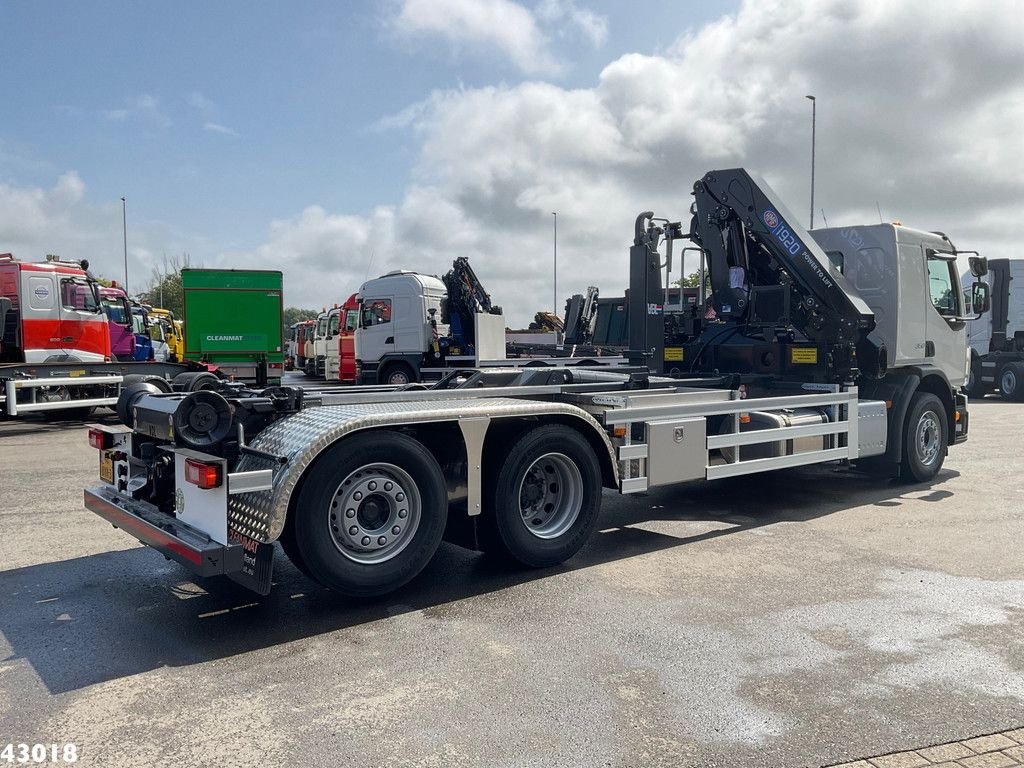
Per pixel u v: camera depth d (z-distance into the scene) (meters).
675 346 9.16
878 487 8.59
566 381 6.96
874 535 6.46
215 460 4.30
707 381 7.88
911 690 3.60
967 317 9.52
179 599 4.93
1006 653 4.02
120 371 15.54
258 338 21.67
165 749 3.11
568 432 5.54
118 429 5.49
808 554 5.89
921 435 8.76
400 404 5.29
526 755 3.05
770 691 3.59
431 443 5.02
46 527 6.77
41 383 14.09
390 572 4.73
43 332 14.34
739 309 8.67
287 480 4.29
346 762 3.00
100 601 4.89
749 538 6.38
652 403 6.30
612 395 6.14
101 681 3.74
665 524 6.88
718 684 3.67
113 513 5.14
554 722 3.31
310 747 3.12
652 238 9.10
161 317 26.89
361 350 20.12
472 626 4.44
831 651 4.05
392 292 19.70
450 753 3.07
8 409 13.62
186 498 4.59
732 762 2.99
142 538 4.75
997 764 2.97
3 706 3.48
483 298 19.09
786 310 8.19
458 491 5.08
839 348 7.89
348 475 4.56
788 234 8.11
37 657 4.02
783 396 7.65
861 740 3.15
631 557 5.84
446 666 3.89
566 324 22.80
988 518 7.07
